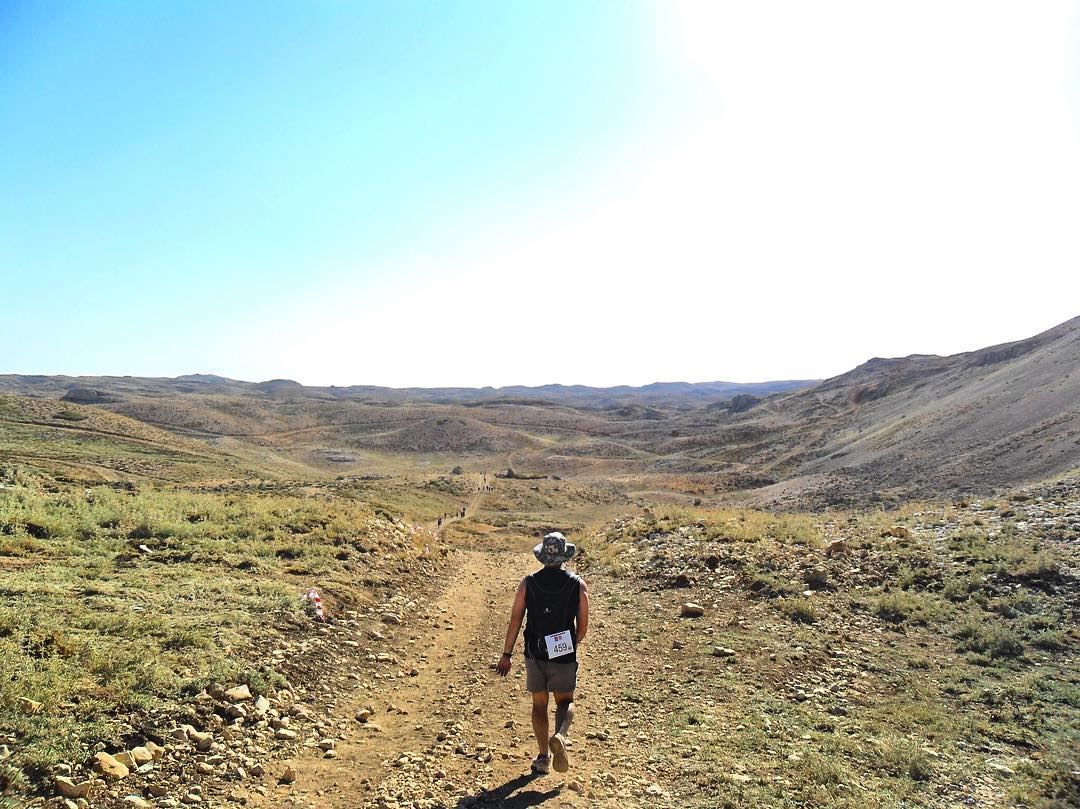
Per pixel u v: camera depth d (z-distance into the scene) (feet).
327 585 39.50
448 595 48.14
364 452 470.80
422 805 16.97
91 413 296.30
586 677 28.89
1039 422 184.55
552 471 431.84
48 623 23.50
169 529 48.67
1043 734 21.63
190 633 25.57
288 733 20.92
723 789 17.80
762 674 28.12
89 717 18.17
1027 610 33.12
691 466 401.29
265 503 67.36
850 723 23.09
